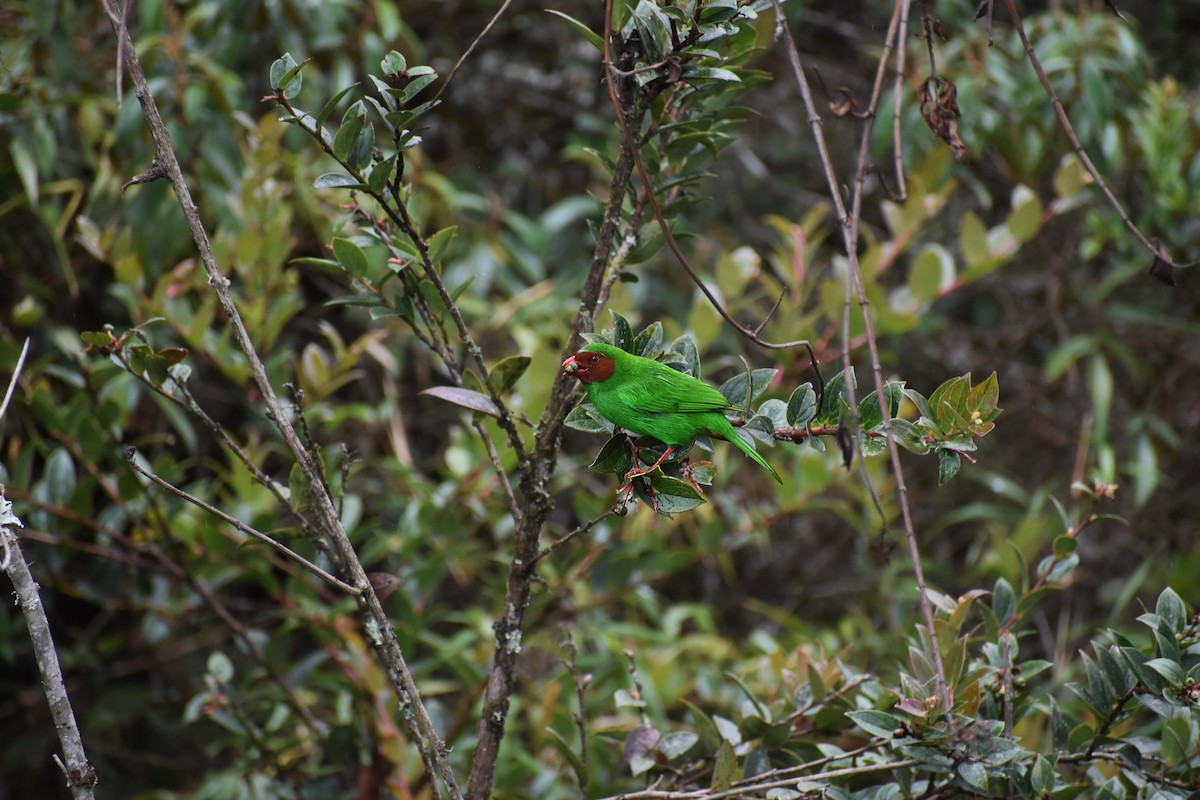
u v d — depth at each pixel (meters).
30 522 8.86
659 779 6.84
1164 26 14.93
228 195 10.03
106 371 9.11
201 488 9.52
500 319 11.71
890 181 14.51
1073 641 13.02
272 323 9.25
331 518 5.51
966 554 14.92
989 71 11.40
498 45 15.48
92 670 11.44
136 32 11.49
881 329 10.16
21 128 9.87
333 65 12.38
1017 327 14.69
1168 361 14.60
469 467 9.79
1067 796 5.95
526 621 9.80
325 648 9.49
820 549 15.05
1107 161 11.01
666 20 5.29
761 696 8.90
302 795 9.08
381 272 8.54
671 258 14.26
